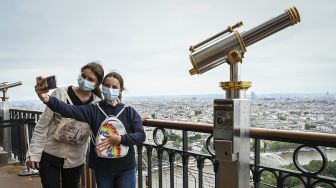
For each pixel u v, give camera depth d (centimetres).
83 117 241
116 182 247
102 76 256
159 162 277
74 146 269
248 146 180
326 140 164
